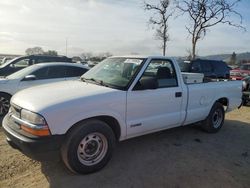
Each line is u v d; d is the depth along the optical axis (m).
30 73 7.28
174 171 3.88
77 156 3.51
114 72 4.52
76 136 3.45
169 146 4.92
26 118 3.38
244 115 8.09
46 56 10.89
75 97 3.56
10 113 3.88
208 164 4.18
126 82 4.13
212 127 5.81
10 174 3.64
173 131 5.88
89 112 3.57
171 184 3.50
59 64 7.79
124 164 4.05
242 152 4.79
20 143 3.29
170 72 4.78
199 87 5.24
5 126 3.71
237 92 6.39
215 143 5.23
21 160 4.07
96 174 3.70
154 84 4.13
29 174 3.66
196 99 5.20
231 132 6.08
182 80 4.95
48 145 3.25
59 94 3.68
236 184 3.58
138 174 3.74
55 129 3.29
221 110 6.00
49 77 7.50
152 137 5.40
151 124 4.39
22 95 3.87
